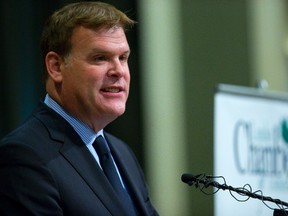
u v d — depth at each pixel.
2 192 4.84
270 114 10.15
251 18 15.23
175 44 14.43
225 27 14.96
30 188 4.81
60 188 4.96
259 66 15.29
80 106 5.37
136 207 5.61
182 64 14.48
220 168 9.41
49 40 5.44
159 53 14.21
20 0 12.85
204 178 5.34
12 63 12.78
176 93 14.32
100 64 5.29
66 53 5.35
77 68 5.29
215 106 9.49
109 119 5.42
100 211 5.03
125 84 5.39
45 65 5.52
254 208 9.35
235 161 9.58
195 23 14.73
